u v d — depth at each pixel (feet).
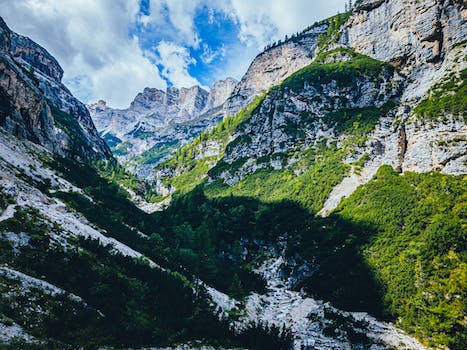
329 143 443.73
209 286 230.68
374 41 536.42
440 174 263.29
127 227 270.87
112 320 134.82
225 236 353.31
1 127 286.05
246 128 638.94
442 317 162.91
